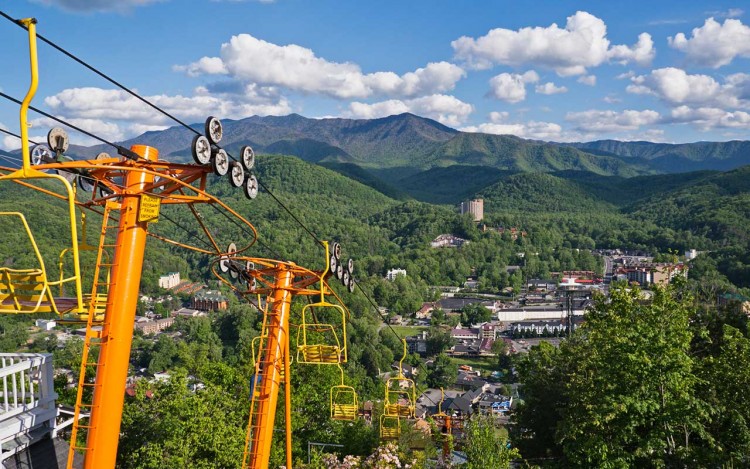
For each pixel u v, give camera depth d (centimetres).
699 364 2995
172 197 1488
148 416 2850
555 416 3834
